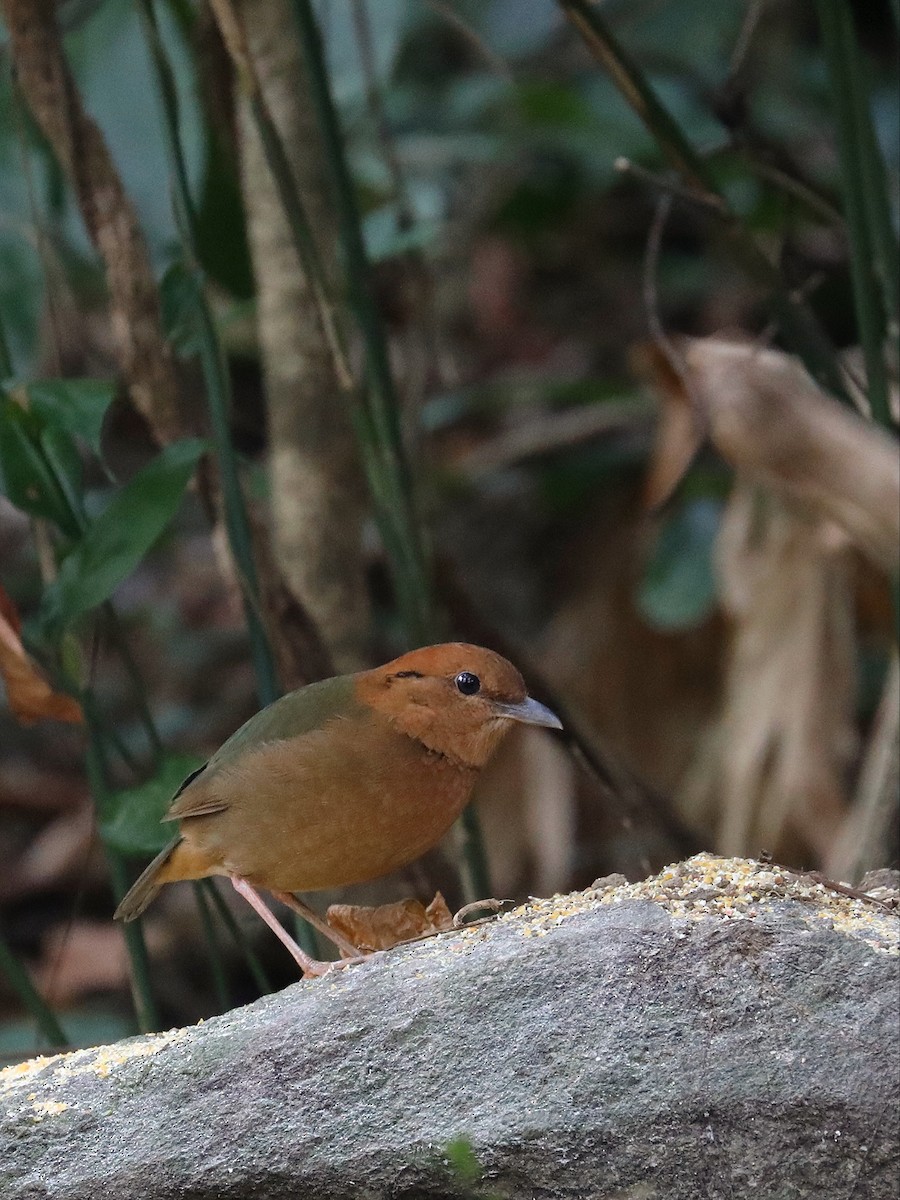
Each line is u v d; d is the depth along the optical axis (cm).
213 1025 591
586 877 1301
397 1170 555
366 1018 567
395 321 1263
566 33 1661
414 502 859
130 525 742
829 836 1065
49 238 1024
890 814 822
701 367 632
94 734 798
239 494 782
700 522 1339
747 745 1084
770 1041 530
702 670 1327
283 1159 562
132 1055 590
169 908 1427
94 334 1335
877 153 871
